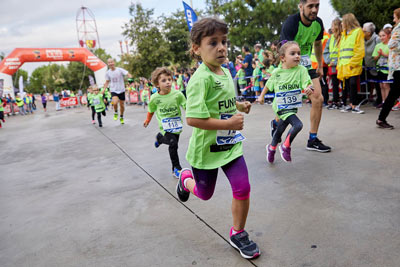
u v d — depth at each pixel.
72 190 3.58
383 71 5.99
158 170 4.01
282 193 2.77
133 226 2.50
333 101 6.87
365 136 4.25
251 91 10.08
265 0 19.86
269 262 1.83
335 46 6.47
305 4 3.46
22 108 21.81
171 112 3.70
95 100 9.06
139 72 23.00
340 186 2.77
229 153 1.92
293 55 3.31
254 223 2.29
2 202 3.40
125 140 6.47
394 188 2.61
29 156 5.90
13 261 2.15
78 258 2.11
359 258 1.77
